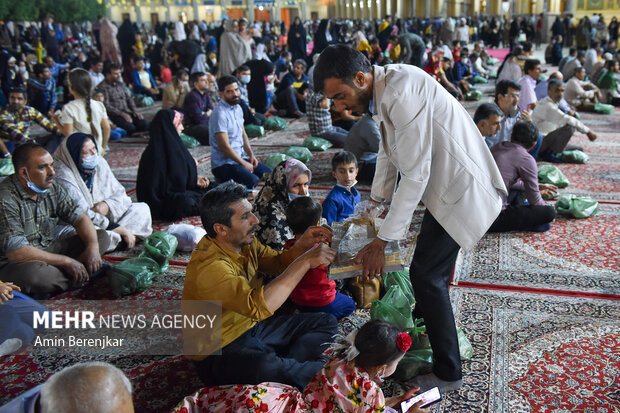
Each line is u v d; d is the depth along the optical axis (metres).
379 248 2.09
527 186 3.96
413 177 1.97
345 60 1.93
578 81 9.08
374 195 2.38
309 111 6.92
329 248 2.15
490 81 13.44
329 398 1.86
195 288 2.15
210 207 2.11
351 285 3.01
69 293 3.27
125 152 7.01
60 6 24.66
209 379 2.26
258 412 1.87
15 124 5.96
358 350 1.83
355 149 5.36
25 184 3.10
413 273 2.21
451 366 2.26
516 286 3.25
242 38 9.64
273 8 38.12
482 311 2.98
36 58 15.02
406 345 1.82
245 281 2.09
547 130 6.08
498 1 29.25
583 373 2.43
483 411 2.21
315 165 6.02
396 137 1.97
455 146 2.01
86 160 3.71
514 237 4.00
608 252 3.68
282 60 12.67
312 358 2.45
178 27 19.73
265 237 3.05
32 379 2.50
